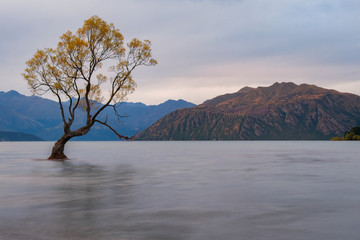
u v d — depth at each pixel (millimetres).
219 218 11234
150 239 8977
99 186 19359
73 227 10211
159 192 16969
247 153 71125
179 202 14195
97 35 43375
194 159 48375
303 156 56125
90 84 44250
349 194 16094
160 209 12766
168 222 10742
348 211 12242
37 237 9203
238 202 14125
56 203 14156
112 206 13430
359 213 11891
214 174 26062
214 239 8906
